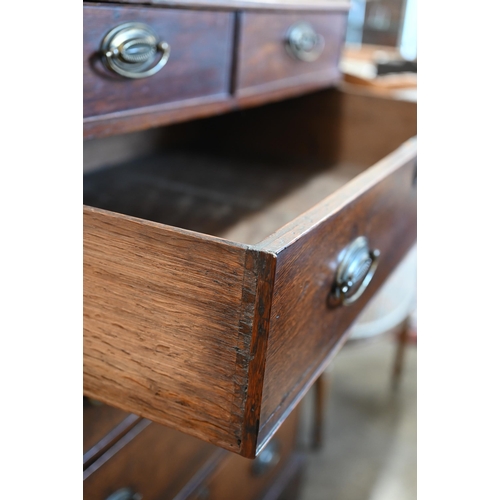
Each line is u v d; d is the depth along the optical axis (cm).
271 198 72
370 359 151
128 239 35
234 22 62
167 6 51
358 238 49
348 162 92
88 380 41
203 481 73
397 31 159
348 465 115
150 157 87
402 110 87
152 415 39
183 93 57
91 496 55
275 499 92
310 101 93
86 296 38
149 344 37
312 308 42
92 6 44
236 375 35
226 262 33
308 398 136
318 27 81
